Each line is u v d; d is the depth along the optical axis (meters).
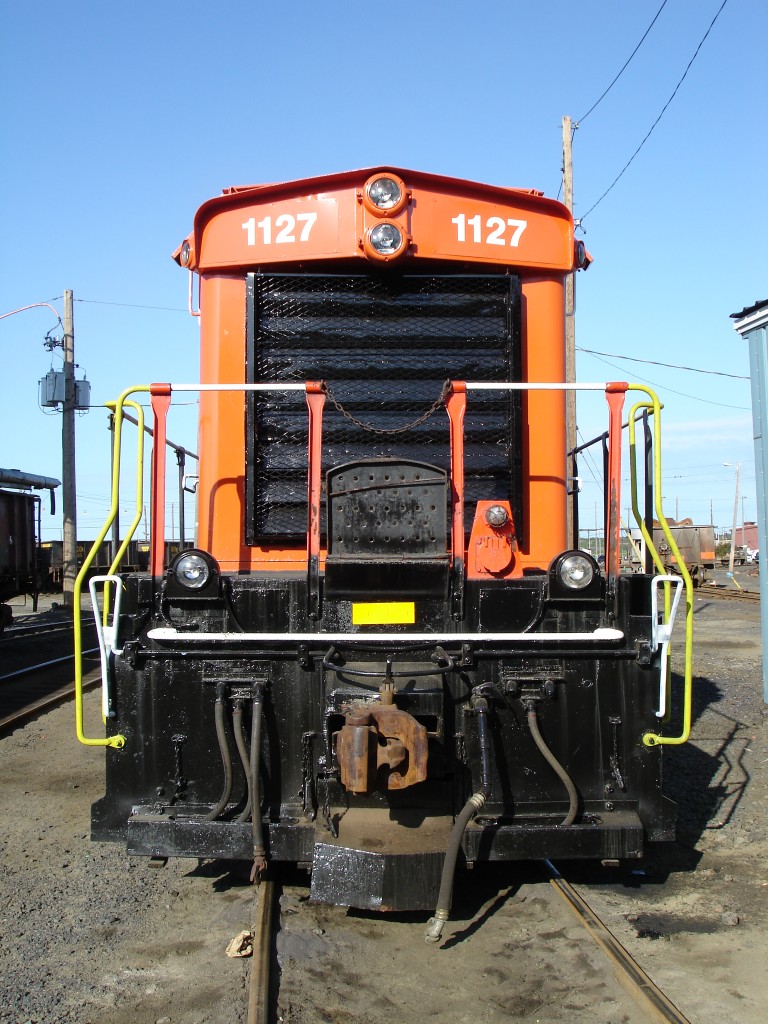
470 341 5.43
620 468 4.65
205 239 5.50
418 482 4.61
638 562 5.56
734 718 9.73
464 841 4.23
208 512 5.39
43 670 13.90
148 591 4.61
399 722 3.99
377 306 5.41
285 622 4.57
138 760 4.57
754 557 65.06
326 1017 3.47
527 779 4.49
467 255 5.38
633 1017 3.48
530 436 5.50
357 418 5.35
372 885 3.96
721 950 4.12
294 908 4.52
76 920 4.48
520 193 5.45
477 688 4.45
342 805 4.44
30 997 3.67
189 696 4.55
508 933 4.24
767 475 10.48
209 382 5.46
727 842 5.74
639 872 5.18
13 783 7.28
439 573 4.53
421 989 3.70
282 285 5.42
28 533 22.89
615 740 4.52
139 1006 3.59
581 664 4.54
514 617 4.57
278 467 5.34
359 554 4.59
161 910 4.61
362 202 5.30
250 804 4.38
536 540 5.45
